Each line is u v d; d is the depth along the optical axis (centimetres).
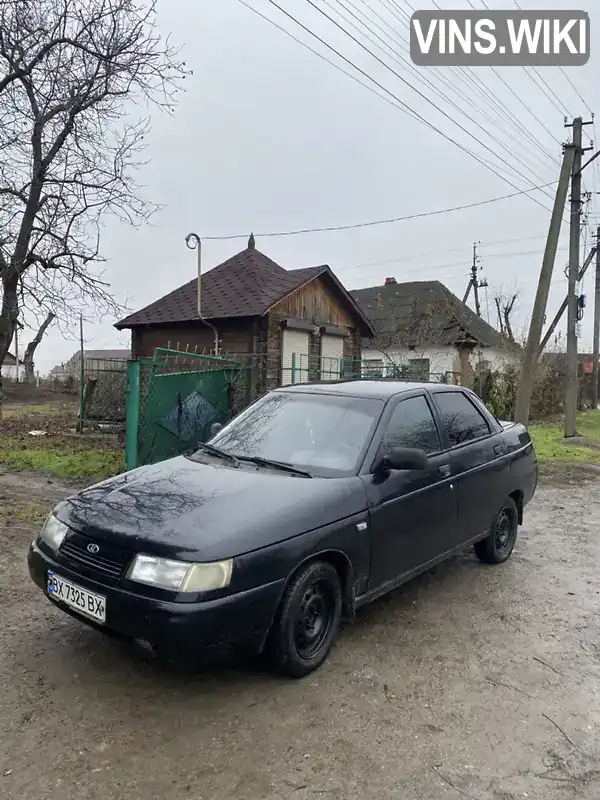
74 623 378
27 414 1900
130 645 350
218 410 984
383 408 417
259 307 1407
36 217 1190
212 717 285
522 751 272
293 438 412
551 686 331
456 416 494
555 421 2192
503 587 484
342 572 350
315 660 331
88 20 1064
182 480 359
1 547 517
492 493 504
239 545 290
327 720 287
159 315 1546
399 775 251
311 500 334
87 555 305
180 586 274
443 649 368
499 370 2331
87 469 867
